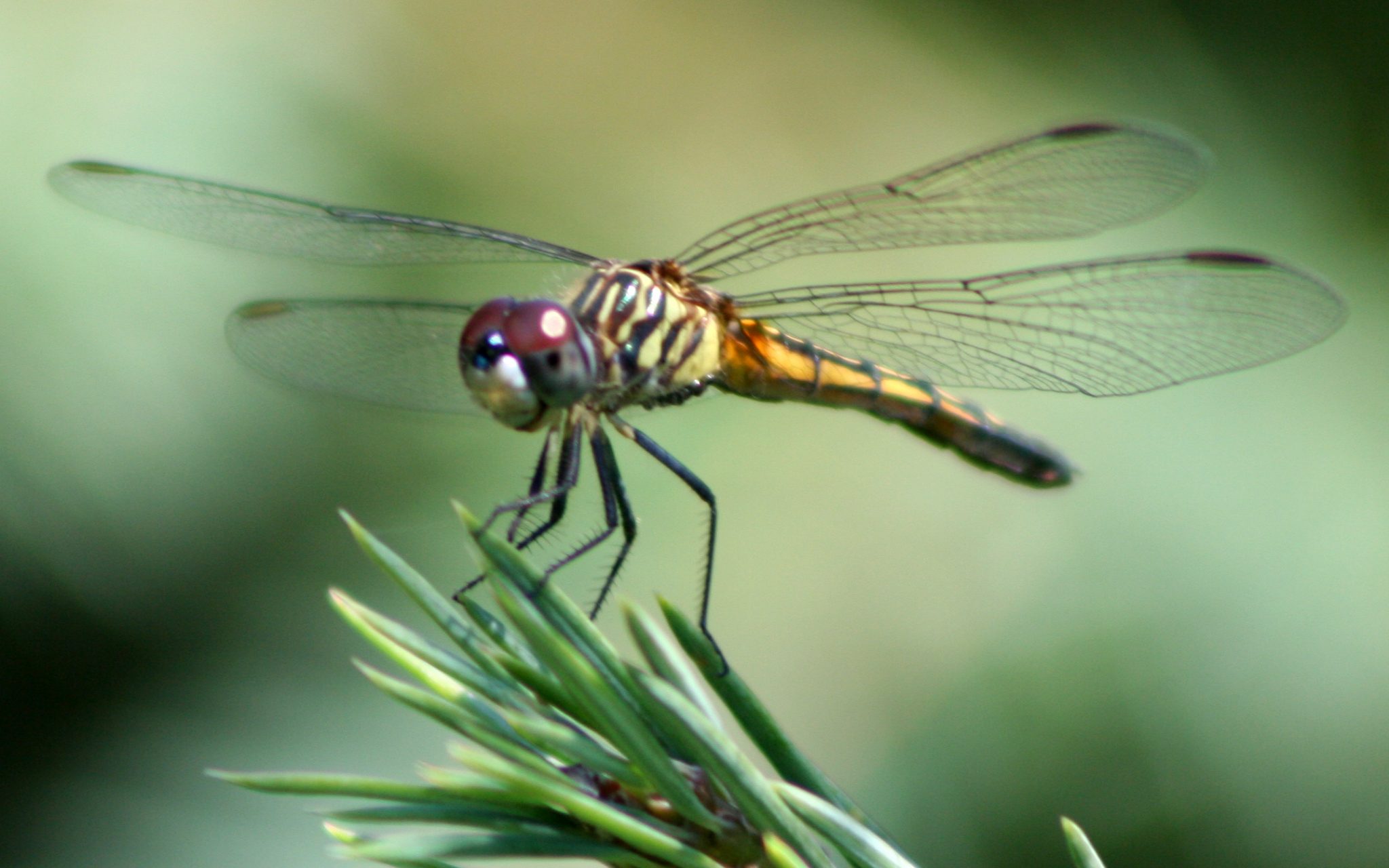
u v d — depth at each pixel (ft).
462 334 2.08
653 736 1.81
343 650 2.15
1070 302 2.12
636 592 2.16
